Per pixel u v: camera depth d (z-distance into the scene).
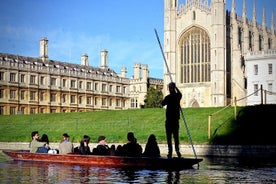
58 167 22.38
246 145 38.56
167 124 21.78
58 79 111.75
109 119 58.41
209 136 41.91
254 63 90.44
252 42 117.31
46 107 108.19
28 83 104.56
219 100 98.81
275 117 43.25
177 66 106.38
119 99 129.00
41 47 113.19
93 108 120.44
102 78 123.75
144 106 120.69
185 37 105.62
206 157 37.00
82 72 118.38
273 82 87.69
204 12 102.62
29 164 24.28
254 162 29.73
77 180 16.84
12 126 62.72
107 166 22.83
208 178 17.75
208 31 101.81
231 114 47.31
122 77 132.50
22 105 103.06
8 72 100.81
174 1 107.00
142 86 137.88
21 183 15.83
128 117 57.41
